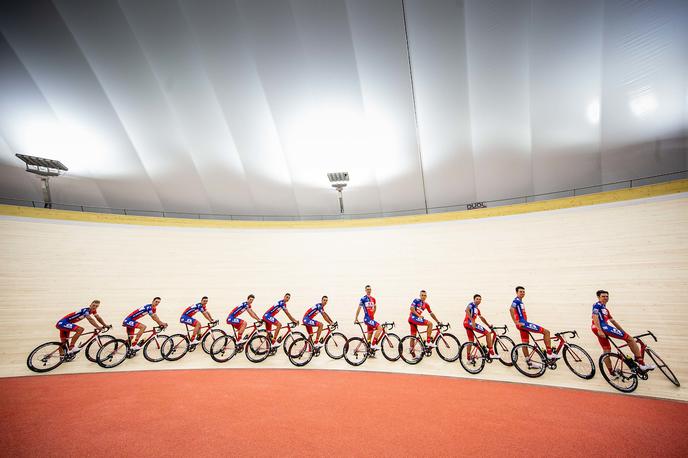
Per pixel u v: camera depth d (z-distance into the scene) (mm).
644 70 12594
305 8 14039
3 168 15406
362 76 15312
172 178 17469
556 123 14609
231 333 7875
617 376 4438
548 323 6520
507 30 13586
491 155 16188
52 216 10047
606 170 14641
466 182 17203
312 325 6180
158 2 13633
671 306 5969
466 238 10188
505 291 7754
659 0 11461
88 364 5812
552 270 7809
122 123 15664
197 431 3146
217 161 17500
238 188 18484
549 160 15391
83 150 15820
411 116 16156
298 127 16906
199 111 16156
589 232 8516
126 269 9031
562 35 13047
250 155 17562
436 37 14266
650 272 6746
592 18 12500
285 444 2895
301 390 4469
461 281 8531
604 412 3613
